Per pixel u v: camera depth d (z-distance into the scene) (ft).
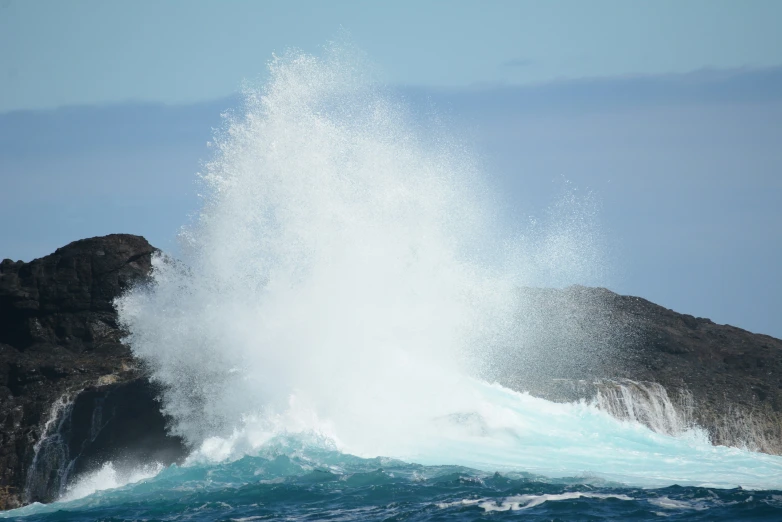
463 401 323.78
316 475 265.13
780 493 245.04
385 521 223.10
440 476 260.42
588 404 377.09
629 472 271.69
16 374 369.91
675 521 217.36
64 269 398.83
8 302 392.68
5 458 350.84
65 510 259.80
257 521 229.25
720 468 278.87
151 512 245.04
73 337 393.29
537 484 250.78
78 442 350.43
